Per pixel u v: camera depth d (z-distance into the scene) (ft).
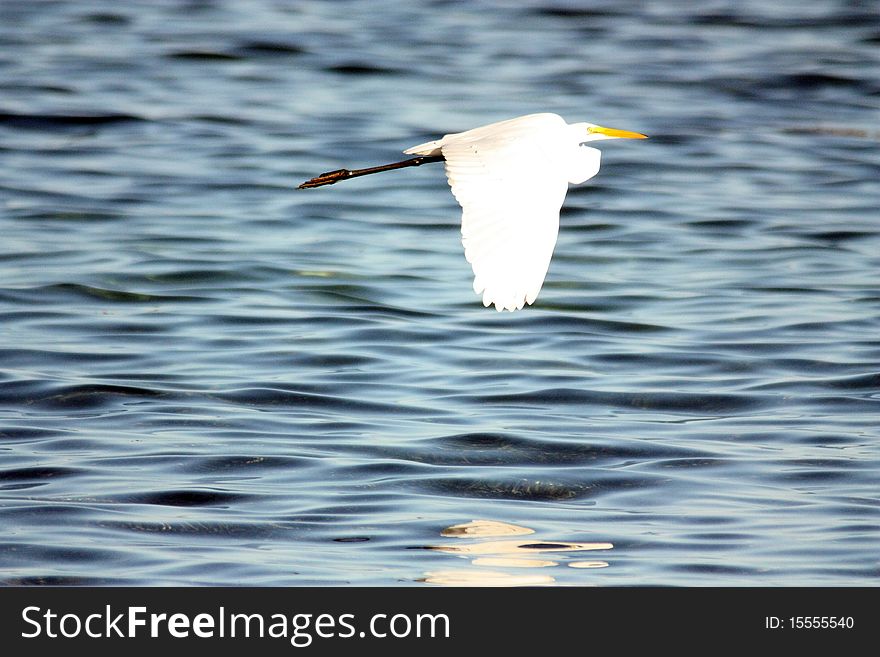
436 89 91.09
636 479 34.53
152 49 100.32
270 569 28.66
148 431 37.50
